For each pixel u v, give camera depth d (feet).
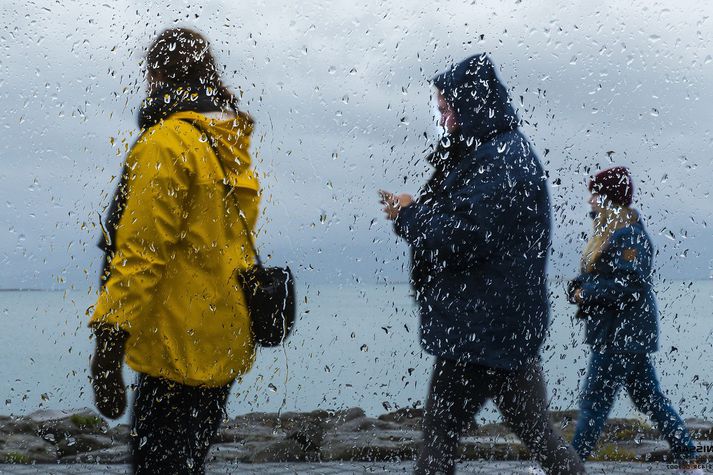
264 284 9.07
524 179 9.86
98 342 8.50
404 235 10.15
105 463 14.44
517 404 10.11
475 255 9.82
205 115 8.91
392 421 17.49
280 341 9.21
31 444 15.19
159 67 9.08
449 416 10.06
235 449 15.25
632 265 13.89
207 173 8.70
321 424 16.97
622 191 13.47
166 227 8.48
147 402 8.82
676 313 14.28
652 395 14.48
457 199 9.86
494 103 10.06
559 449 10.25
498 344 9.86
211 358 8.75
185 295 8.62
